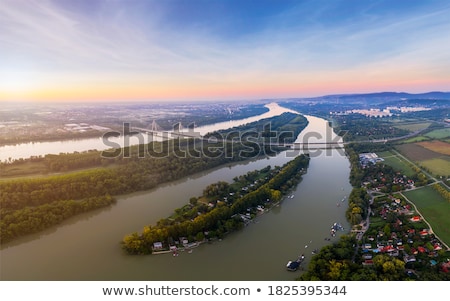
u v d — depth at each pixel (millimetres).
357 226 158500
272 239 149500
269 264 129250
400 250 134625
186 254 137125
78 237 152250
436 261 126188
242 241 148125
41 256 135875
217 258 134000
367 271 115062
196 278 120312
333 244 136250
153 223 166625
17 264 130125
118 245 144625
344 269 116438
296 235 153000
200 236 145250
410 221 162625
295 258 133125
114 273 124188
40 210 166625
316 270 118938
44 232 157875
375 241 143375
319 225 163750
